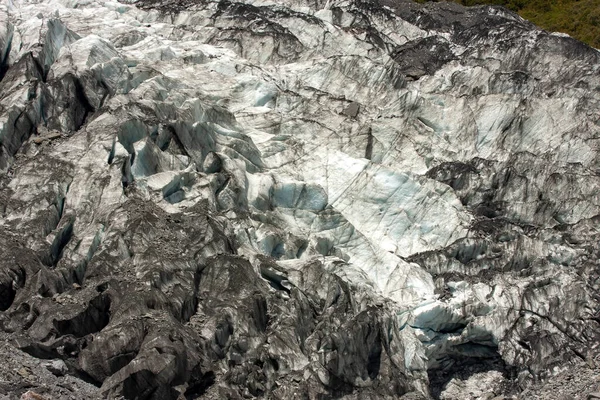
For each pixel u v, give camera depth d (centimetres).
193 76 4238
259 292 2986
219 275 2997
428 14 6072
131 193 3203
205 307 2930
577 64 5056
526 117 4450
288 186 3588
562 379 3306
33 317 2683
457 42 5628
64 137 3484
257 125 4056
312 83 4653
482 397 3281
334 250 3547
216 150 3659
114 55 4056
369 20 5688
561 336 3459
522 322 3484
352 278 3225
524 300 3528
